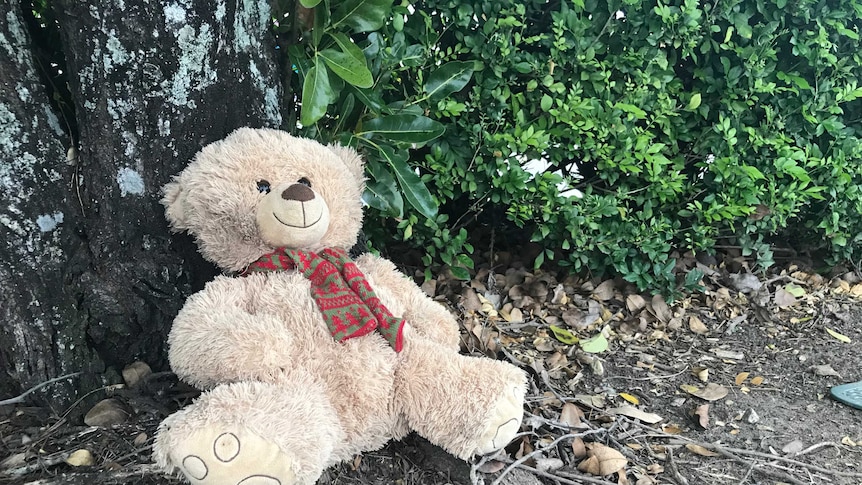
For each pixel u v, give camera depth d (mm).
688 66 3420
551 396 2494
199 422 1452
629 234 3270
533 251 3754
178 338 1709
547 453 2176
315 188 1882
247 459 1431
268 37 2189
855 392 2693
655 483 2090
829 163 3490
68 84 1956
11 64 1807
